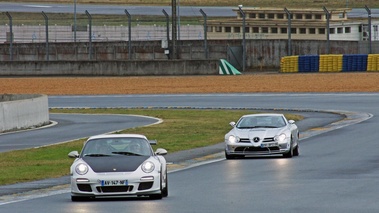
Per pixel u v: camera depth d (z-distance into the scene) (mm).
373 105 149375
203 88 195375
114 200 52656
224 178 64188
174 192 56219
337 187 56312
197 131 114375
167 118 137250
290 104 157500
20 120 126125
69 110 161875
